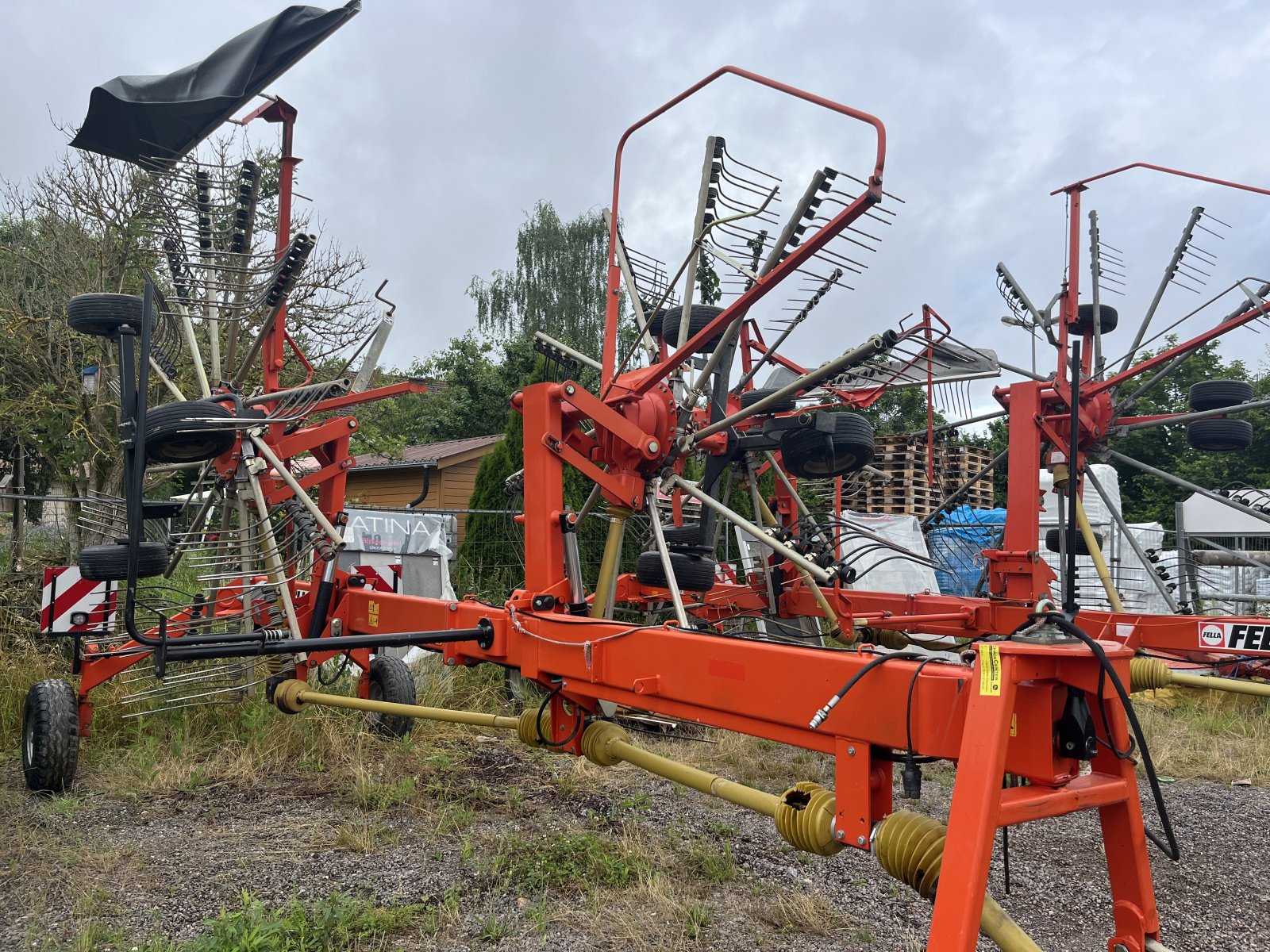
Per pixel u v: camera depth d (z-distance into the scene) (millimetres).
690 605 6516
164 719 5855
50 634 5078
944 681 2201
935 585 9945
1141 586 11062
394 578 6051
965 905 1818
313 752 5527
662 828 4496
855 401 5363
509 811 4738
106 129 6062
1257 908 3838
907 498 10281
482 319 33906
